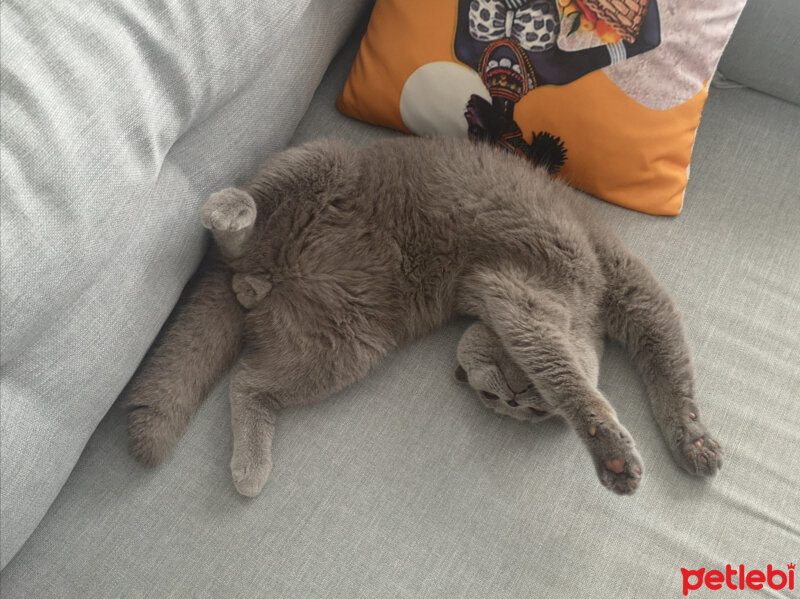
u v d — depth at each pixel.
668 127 0.82
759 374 0.81
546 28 0.79
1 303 0.55
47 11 0.59
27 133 0.56
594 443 0.71
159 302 0.73
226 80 0.70
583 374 0.75
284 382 0.78
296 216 0.81
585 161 0.85
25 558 0.70
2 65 0.56
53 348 0.64
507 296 0.78
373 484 0.74
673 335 0.80
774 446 0.77
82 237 0.60
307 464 0.75
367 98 0.89
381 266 0.82
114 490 0.73
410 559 0.71
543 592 0.70
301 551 0.71
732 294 0.85
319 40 0.86
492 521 0.73
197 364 0.78
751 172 0.92
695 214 0.89
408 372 0.81
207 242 0.79
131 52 0.62
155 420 0.74
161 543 0.71
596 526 0.73
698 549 0.72
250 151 0.81
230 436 0.77
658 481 0.75
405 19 0.84
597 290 0.81
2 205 0.55
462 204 0.81
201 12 0.66
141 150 0.64
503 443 0.77
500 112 0.84
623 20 0.78
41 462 0.65
